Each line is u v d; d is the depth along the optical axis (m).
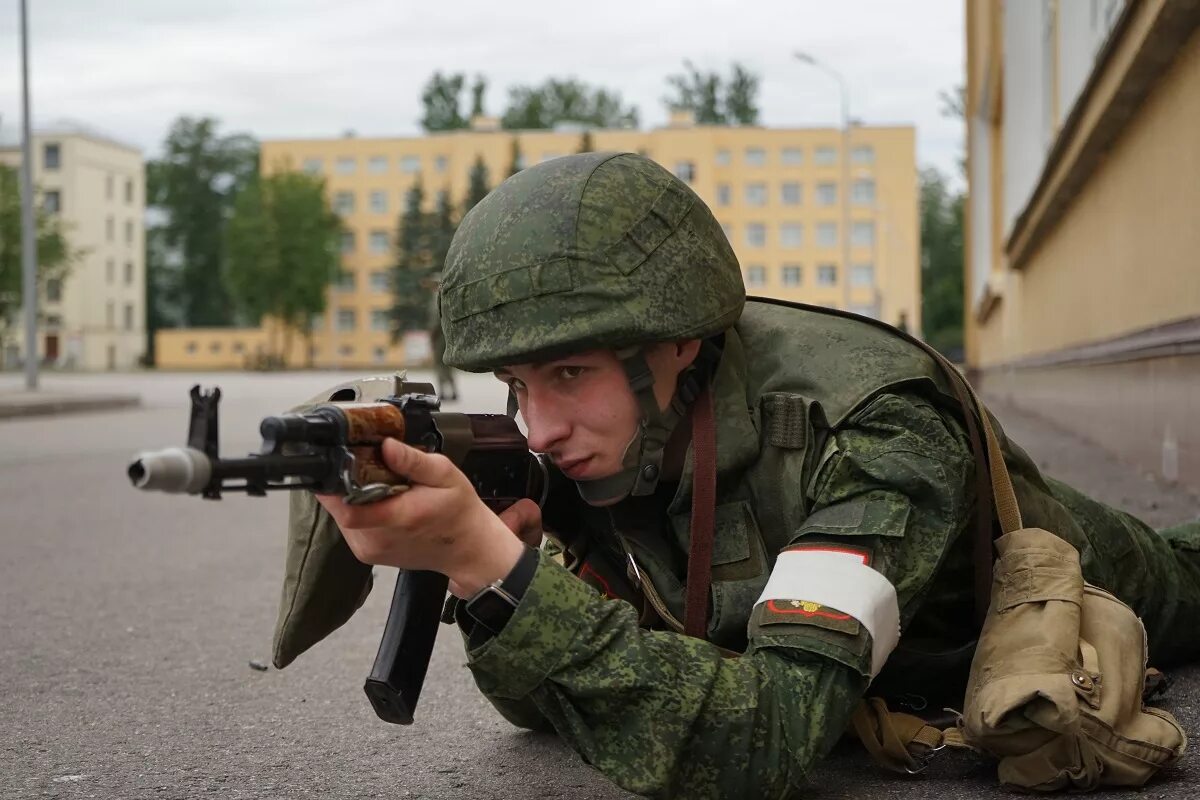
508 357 1.60
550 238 1.59
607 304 1.59
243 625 3.54
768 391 1.76
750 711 1.52
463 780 2.06
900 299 72.19
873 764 1.95
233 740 2.38
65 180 73.75
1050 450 7.92
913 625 1.90
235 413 16.19
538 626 1.47
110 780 2.13
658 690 1.49
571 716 1.51
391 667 1.61
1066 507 2.20
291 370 68.88
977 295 20.84
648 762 1.49
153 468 1.15
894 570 1.64
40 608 3.87
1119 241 7.51
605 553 1.91
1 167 37.09
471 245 1.65
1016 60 13.70
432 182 80.12
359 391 1.57
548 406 1.64
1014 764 1.75
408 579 1.63
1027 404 13.47
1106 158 8.01
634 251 1.62
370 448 1.33
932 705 2.00
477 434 1.60
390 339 77.00
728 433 1.72
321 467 1.29
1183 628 2.44
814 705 1.55
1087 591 1.82
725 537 1.74
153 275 88.94
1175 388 5.64
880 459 1.67
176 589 4.18
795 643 1.56
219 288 88.69
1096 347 8.19
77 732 2.46
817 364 1.77
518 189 1.65
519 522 1.66
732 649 1.77
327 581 1.82
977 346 22.30
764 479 1.73
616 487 1.69
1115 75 6.34
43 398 18.00
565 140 75.62
